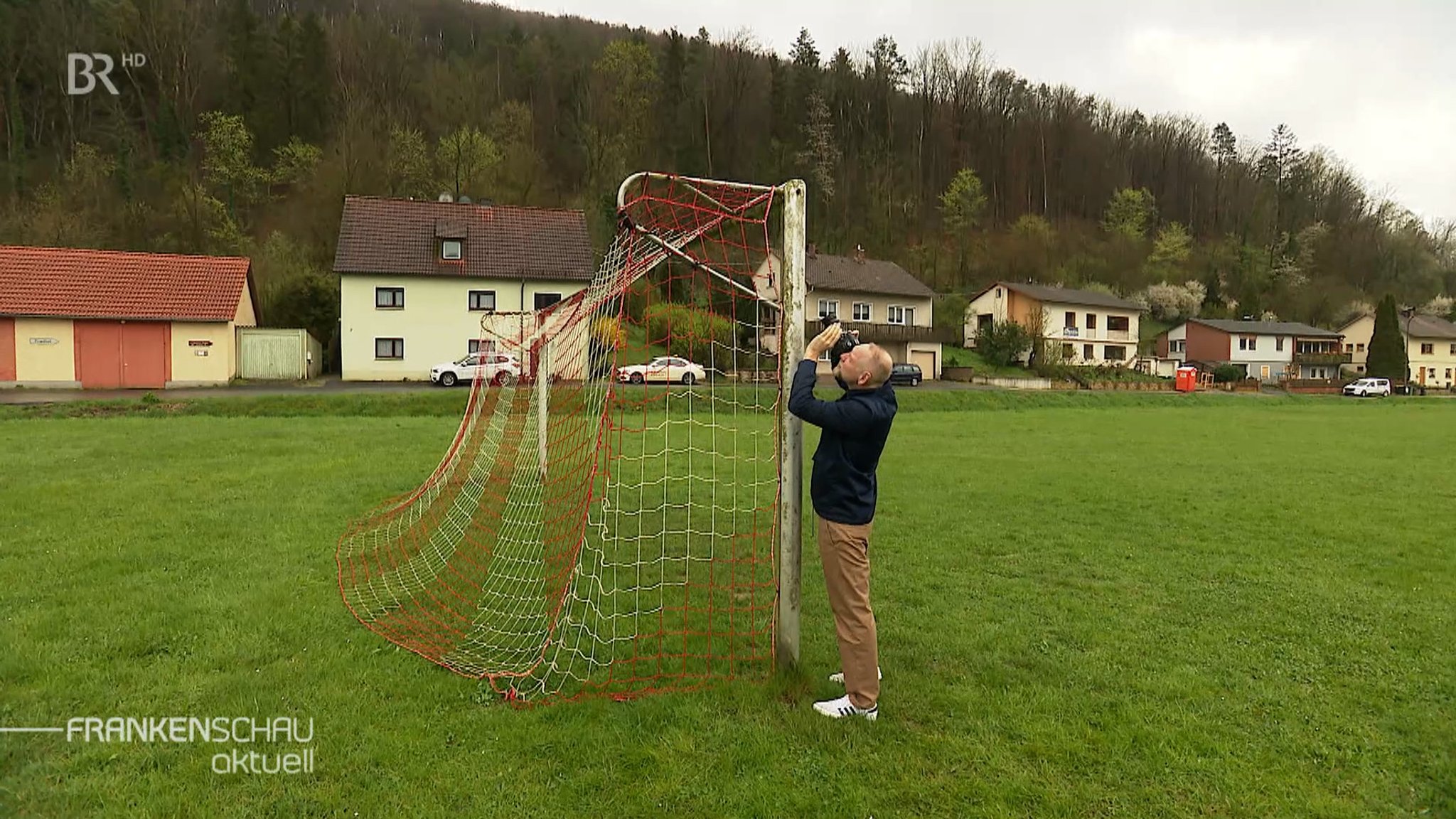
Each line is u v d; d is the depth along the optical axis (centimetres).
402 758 331
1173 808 307
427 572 586
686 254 553
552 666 421
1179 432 1938
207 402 1905
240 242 3997
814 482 374
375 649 441
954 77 7331
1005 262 6556
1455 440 1820
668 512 827
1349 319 6347
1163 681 420
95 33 4378
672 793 311
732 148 5928
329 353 3378
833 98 6662
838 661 442
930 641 475
